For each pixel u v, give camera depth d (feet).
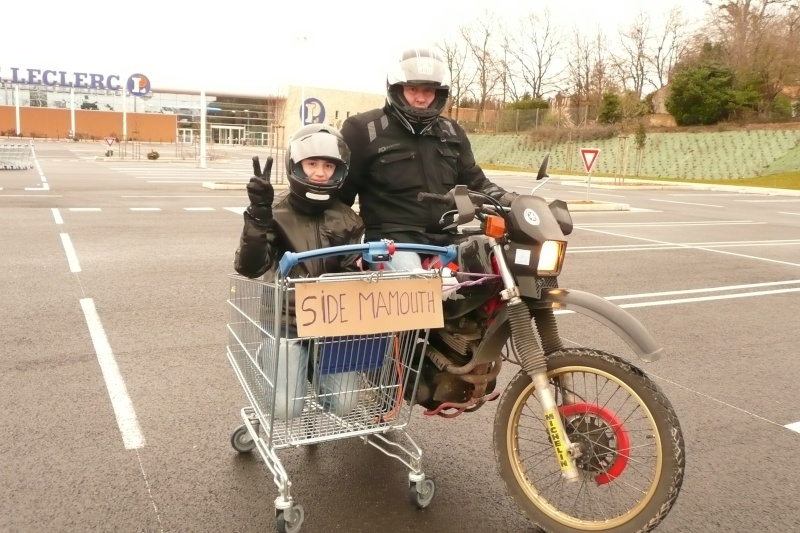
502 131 174.09
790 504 10.62
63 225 37.93
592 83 193.98
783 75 137.90
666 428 8.39
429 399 10.06
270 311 9.33
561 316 22.39
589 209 63.10
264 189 9.20
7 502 9.86
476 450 12.37
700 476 11.53
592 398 13.34
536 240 8.98
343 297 8.75
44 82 247.50
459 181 12.24
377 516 9.93
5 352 16.46
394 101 10.98
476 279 9.46
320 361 9.31
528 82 214.48
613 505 10.25
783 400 15.34
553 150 150.82
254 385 10.19
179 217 43.91
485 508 10.29
